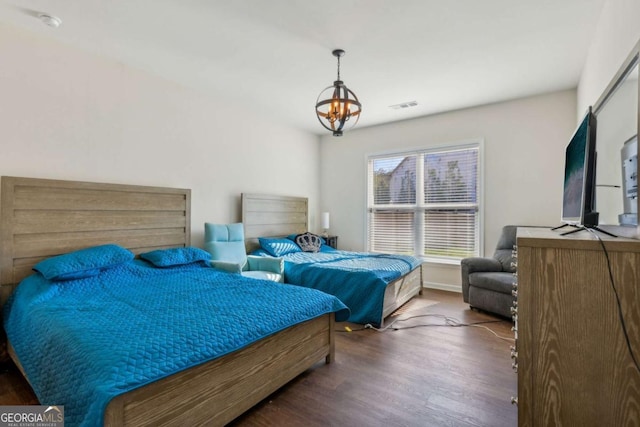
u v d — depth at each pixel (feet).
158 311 5.88
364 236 17.10
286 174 16.40
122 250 8.75
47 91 8.46
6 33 7.81
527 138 12.81
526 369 3.78
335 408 5.82
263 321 5.76
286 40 8.54
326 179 18.49
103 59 9.52
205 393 4.80
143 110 10.49
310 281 11.46
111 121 9.72
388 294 10.58
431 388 6.47
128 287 7.64
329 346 7.59
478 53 9.23
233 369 5.25
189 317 5.56
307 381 6.75
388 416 5.58
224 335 5.08
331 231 18.31
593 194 4.75
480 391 6.36
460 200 14.47
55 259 7.58
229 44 8.77
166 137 11.16
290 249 14.15
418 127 15.37
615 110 5.41
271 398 6.13
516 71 10.39
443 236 14.93
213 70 10.43
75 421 3.81
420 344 8.67
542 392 3.71
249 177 14.37
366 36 8.34
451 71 10.38
